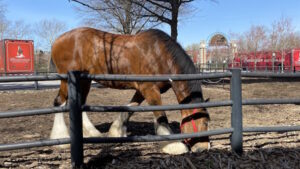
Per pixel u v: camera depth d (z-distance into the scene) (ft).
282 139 17.94
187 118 15.33
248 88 53.52
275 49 116.47
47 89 56.59
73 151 12.84
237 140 14.51
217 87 55.42
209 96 41.39
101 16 84.84
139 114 28.14
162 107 13.48
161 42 16.62
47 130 21.38
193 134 13.96
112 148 16.22
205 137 15.08
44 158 14.55
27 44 76.89
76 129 12.76
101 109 13.03
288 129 15.15
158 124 16.06
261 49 121.70
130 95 44.96
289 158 14.07
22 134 20.06
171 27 52.49
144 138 13.47
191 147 15.20
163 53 16.46
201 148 14.83
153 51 16.67
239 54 98.37
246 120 24.67
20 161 14.12
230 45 105.40
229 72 14.38
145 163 13.69
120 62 17.47
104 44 17.89
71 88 12.65
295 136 18.74
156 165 13.29
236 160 13.71
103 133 20.39
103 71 17.98
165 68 16.39
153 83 16.48
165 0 51.26
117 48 17.61
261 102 14.70
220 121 24.30
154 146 16.71
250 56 94.94
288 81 64.44
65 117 25.79
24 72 76.84
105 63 17.79
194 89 15.42
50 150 15.92
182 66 16.06
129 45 17.39
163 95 43.39
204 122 15.07
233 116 14.49
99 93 47.57
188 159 13.50
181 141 15.65
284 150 15.23
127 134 20.10
